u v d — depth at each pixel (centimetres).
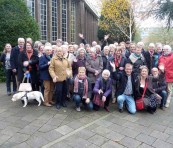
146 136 291
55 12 1369
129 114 369
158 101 372
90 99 383
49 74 389
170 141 279
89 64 416
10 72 475
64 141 276
